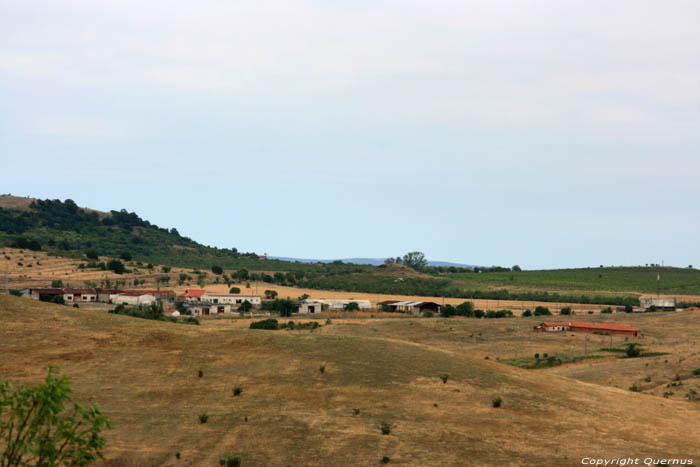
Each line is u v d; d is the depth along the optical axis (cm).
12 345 6222
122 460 3956
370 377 6062
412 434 4653
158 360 6275
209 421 4844
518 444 4528
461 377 6259
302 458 4131
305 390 5656
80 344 6475
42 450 1769
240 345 6856
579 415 5469
